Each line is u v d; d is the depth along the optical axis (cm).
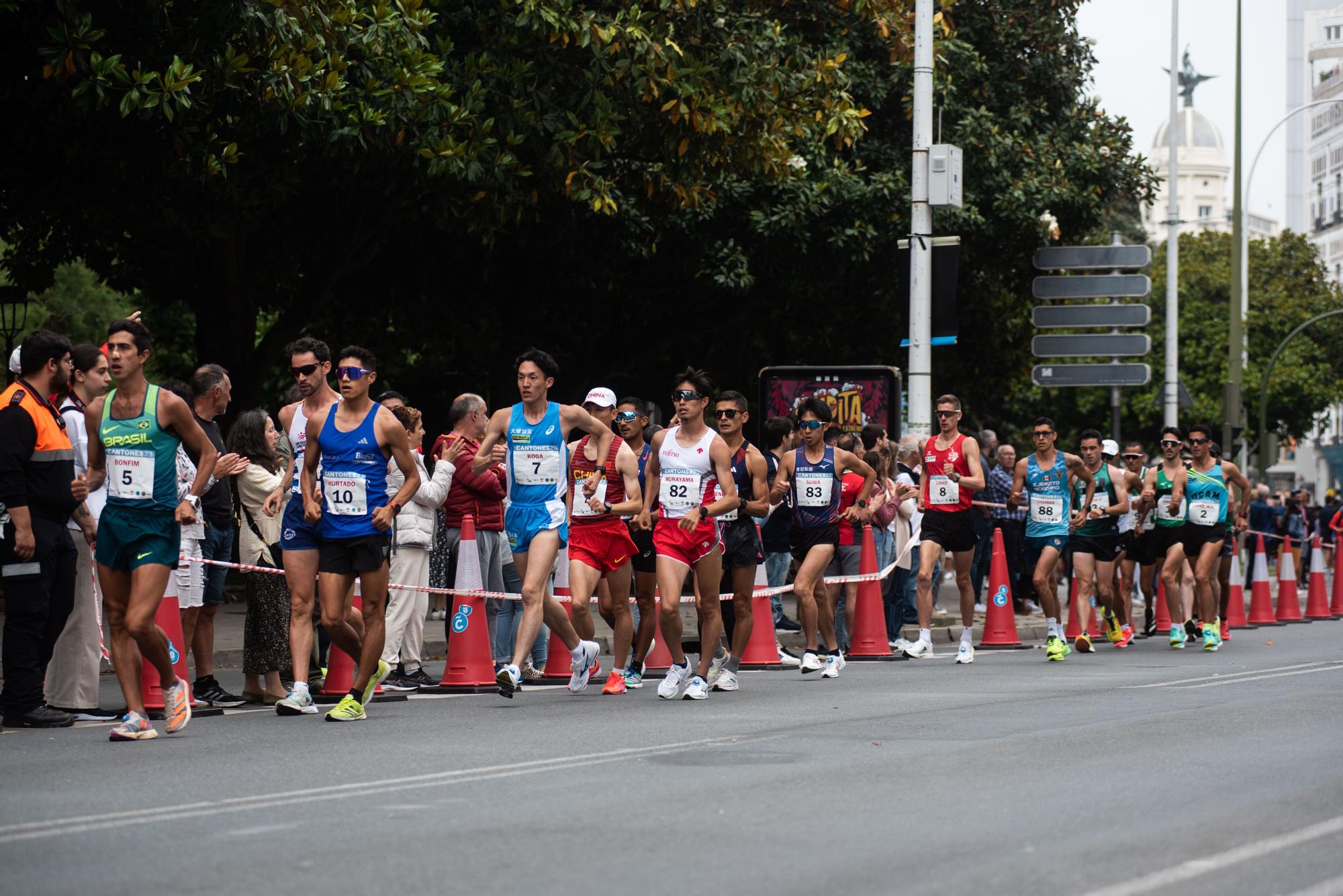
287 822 2239
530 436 3853
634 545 4044
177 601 3597
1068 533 5194
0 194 5812
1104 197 10012
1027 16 9794
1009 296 10225
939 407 5122
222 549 3825
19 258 7600
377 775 2647
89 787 2538
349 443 3428
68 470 3412
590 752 2917
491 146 6003
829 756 2845
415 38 5712
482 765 2756
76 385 3603
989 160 9188
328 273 7262
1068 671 4703
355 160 6250
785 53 7006
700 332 9288
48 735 3231
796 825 2202
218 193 5766
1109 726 3269
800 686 4241
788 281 8825
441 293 8750
